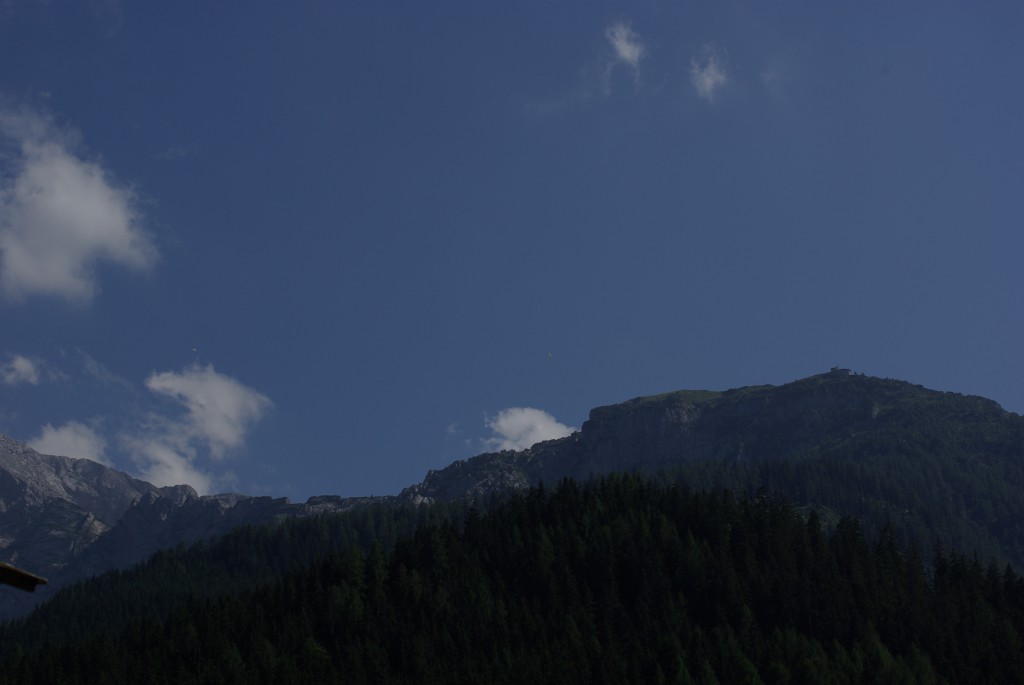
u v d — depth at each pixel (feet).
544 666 621.72
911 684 609.83
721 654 629.51
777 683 606.96
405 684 634.43
